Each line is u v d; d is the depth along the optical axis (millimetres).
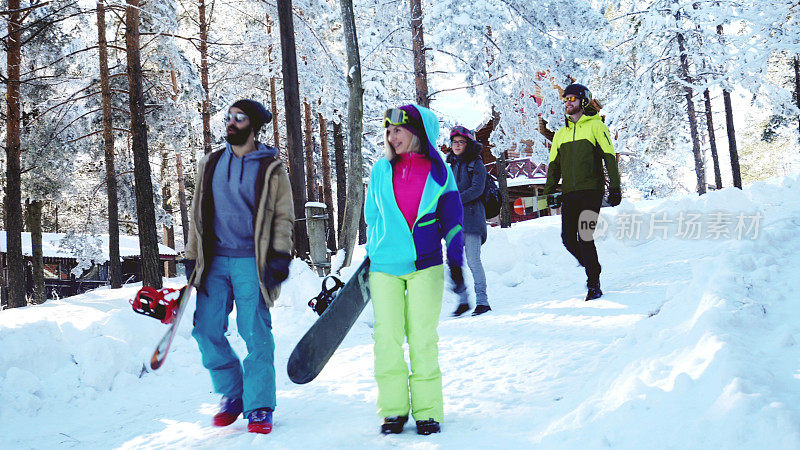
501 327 4887
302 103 23641
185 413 3766
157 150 27734
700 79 25984
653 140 29406
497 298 6973
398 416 2729
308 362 2748
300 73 18797
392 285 2834
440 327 5367
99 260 23656
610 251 8375
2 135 21422
